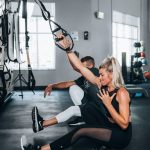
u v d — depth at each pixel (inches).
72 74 456.8
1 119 212.7
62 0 455.8
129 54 559.5
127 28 553.3
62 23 457.4
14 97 346.0
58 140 93.4
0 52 229.8
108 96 86.6
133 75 495.5
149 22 588.4
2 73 238.2
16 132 172.2
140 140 153.1
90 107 109.3
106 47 490.9
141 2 575.2
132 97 335.6
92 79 98.0
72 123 181.8
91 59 154.5
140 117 219.8
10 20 184.4
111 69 90.0
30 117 219.9
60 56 454.6
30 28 454.3
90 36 463.2
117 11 514.9
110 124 93.3
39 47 457.4
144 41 582.2
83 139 148.6
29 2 443.2
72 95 156.5
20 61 188.5
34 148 98.4
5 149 138.3
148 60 588.4
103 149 103.9
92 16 463.5
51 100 317.1
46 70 452.1
